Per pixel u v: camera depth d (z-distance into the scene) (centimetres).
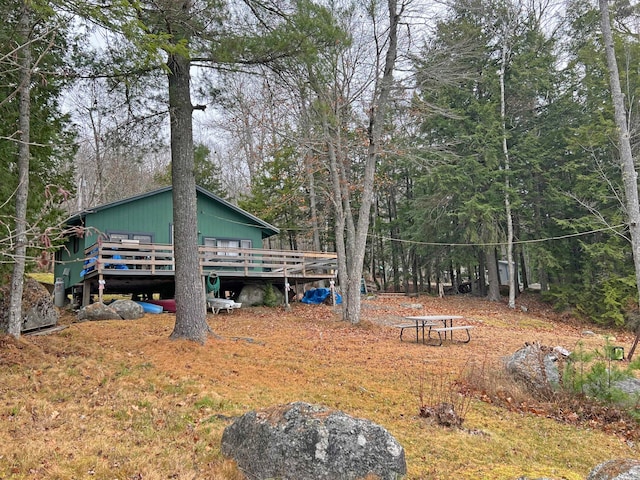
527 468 429
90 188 2588
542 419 590
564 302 1923
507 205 2012
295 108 1309
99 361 703
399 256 3042
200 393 580
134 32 541
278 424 386
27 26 650
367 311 1688
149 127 877
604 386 634
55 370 635
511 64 2102
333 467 363
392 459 383
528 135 2025
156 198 1727
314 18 807
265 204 2445
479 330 1389
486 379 700
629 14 1522
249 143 2434
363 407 587
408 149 1511
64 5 511
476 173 2034
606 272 1875
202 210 1811
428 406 581
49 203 525
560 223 1897
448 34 1447
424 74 1284
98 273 1311
